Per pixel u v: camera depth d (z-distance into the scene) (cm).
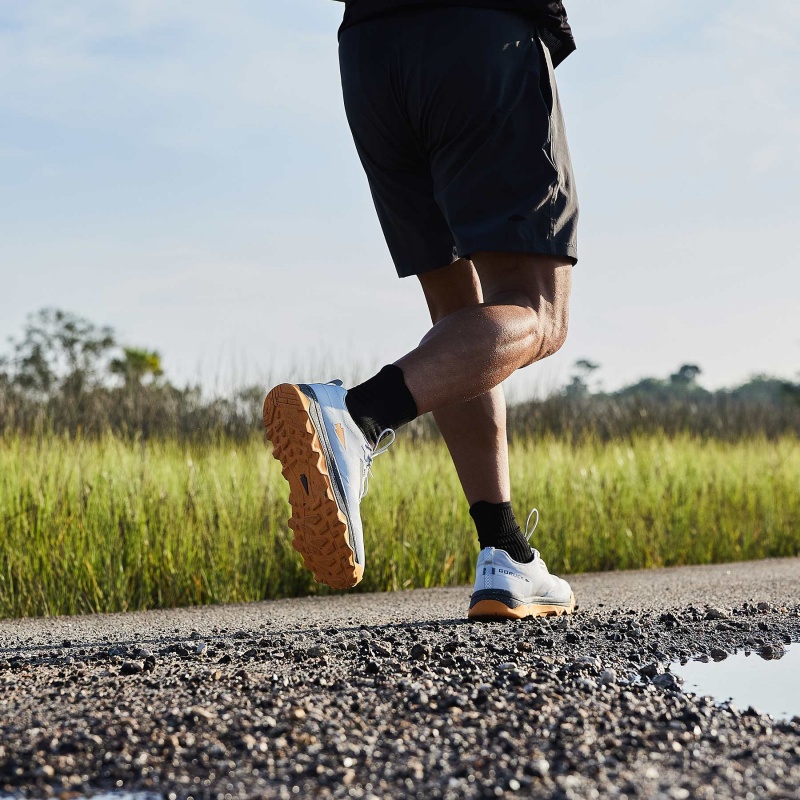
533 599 243
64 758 122
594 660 183
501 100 189
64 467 425
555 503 533
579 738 127
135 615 313
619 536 540
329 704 145
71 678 171
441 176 197
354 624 251
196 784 113
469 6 192
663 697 155
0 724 137
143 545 395
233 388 689
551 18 200
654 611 262
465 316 175
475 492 240
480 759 118
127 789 113
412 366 170
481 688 156
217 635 235
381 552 438
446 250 223
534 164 190
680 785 109
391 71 199
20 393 724
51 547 379
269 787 112
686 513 578
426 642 207
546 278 190
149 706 146
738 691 169
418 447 594
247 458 487
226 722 135
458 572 466
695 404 1180
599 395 1074
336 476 170
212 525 411
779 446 743
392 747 124
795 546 610
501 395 239
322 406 169
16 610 361
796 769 116
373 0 201
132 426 673
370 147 215
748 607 257
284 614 295
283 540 420
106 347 1491
